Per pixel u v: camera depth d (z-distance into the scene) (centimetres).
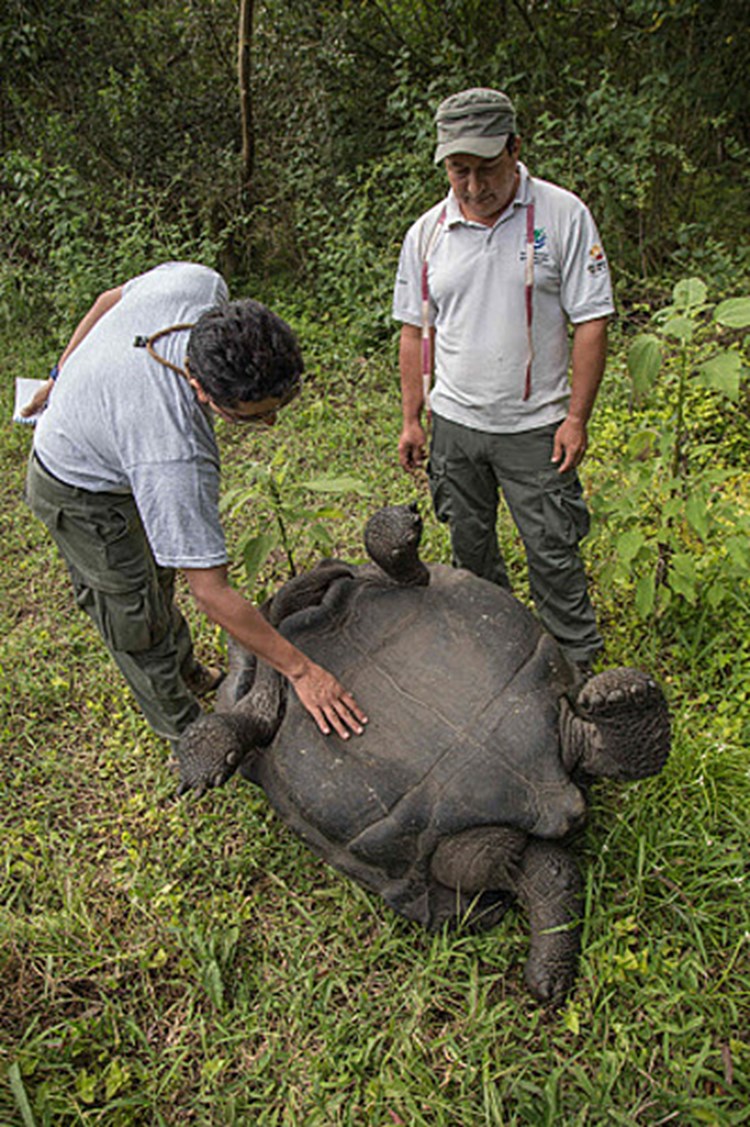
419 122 618
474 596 268
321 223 687
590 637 327
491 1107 207
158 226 652
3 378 592
